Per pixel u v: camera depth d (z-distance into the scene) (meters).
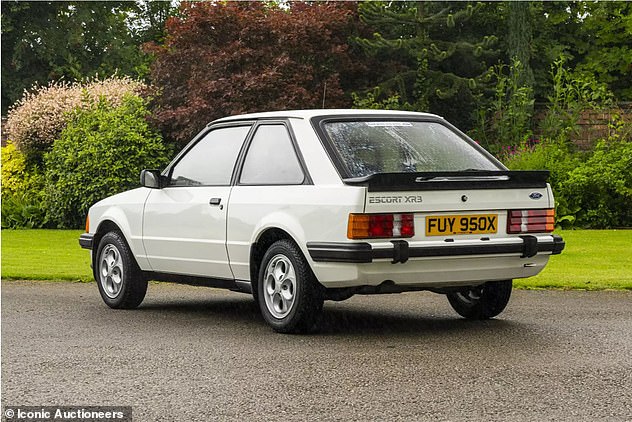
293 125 9.23
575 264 14.75
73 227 24.84
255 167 9.47
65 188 24.38
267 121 9.58
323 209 8.48
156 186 10.38
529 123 26.06
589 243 17.91
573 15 31.14
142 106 25.45
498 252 8.73
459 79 27.20
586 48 30.78
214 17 25.41
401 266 8.39
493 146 25.72
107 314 10.58
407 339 8.62
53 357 7.91
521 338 8.61
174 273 10.42
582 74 28.84
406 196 8.36
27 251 18.34
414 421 5.80
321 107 25.67
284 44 25.55
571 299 11.20
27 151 26.89
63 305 11.33
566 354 7.82
